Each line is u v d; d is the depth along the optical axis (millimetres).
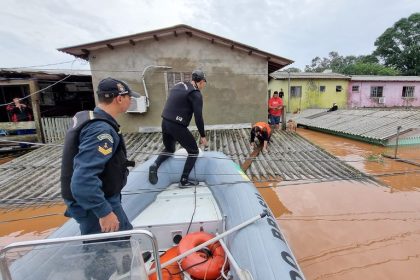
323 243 3043
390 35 35625
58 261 1220
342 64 47188
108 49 8547
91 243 1212
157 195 2832
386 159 6641
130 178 2828
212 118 9320
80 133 1341
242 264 1661
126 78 8766
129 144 7562
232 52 8984
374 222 3482
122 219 1549
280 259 1610
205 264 1748
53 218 3977
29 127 8789
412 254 2799
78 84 11680
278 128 9969
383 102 22172
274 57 9023
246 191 2541
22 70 8969
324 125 11625
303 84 20750
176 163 3256
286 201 4199
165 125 2885
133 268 1242
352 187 4703
